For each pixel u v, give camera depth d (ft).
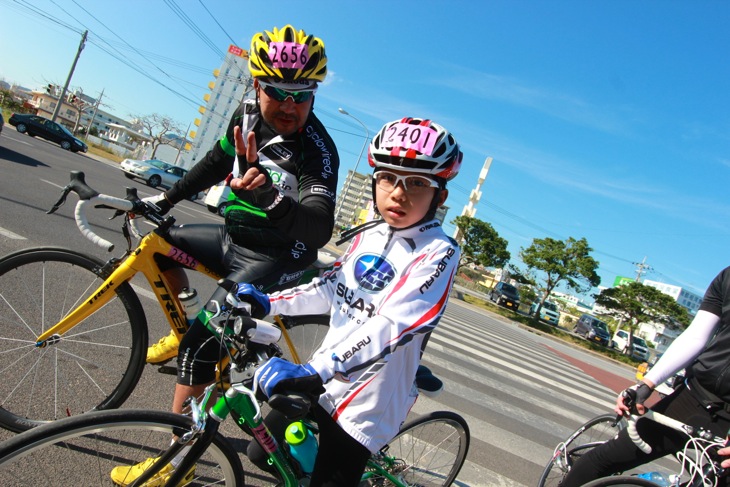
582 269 85.97
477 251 94.84
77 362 8.18
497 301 95.14
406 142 4.83
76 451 4.81
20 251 7.27
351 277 5.37
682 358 6.97
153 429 4.69
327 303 5.64
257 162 4.78
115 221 24.27
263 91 6.23
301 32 6.17
